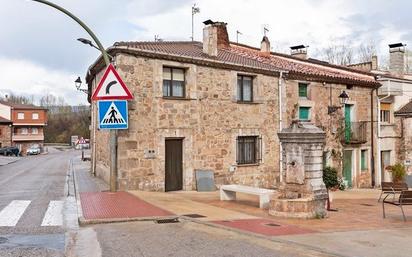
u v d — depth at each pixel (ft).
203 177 49.96
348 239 24.14
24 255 20.15
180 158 49.44
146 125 45.68
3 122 204.54
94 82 62.34
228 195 40.83
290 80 61.41
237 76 55.62
